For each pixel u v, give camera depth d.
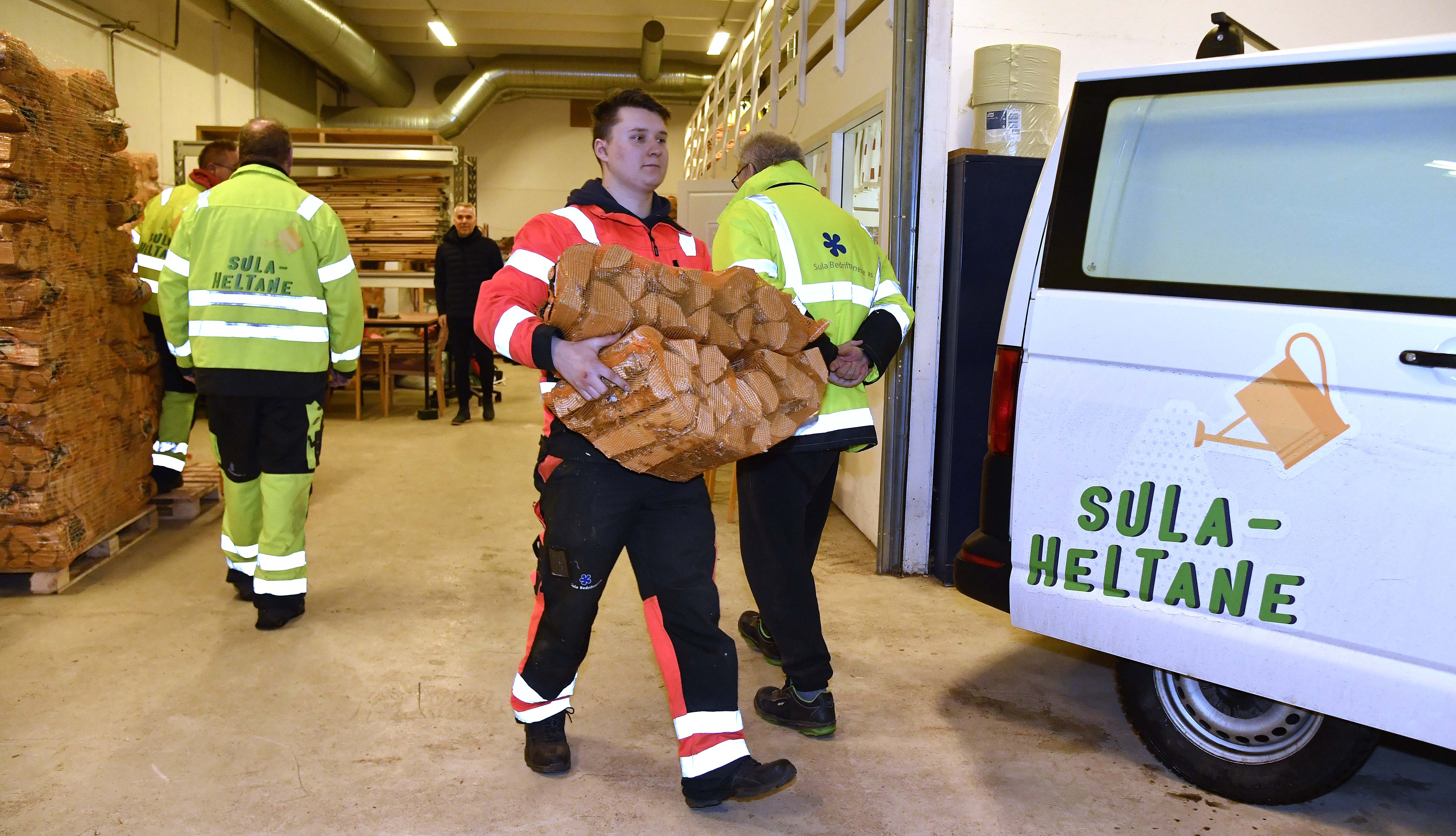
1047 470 2.45
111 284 4.38
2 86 3.57
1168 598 2.28
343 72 13.94
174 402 5.05
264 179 3.52
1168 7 4.57
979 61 4.15
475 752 2.71
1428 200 2.03
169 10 10.85
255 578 3.61
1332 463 2.07
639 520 2.33
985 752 2.75
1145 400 2.30
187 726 2.82
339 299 3.62
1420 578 1.98
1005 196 4.06
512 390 11.19
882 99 4.38
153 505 4.94
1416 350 1.98
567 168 18.33
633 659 3.40
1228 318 2.20
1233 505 2.19
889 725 2.91
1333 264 2.11
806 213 2.76
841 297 2.71
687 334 2.01
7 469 3.83
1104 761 2.71
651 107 2.34
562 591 2.30
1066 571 2.43
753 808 2.44
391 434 7.98
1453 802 2.53
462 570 4.44
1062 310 2.44
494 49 16.73
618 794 2.50
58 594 3.96
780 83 7.71
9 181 3.60
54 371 3.86
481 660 3.38
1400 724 2.01
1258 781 2.43
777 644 2.93
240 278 3.44
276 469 3.55
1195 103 2.32
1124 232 2.38
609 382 1.95
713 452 2.00
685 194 6.62
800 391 2.20
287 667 3.27
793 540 2.75
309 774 2.56
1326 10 4.78
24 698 2.99
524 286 2.20
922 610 3.91
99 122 4.28
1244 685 2.19
